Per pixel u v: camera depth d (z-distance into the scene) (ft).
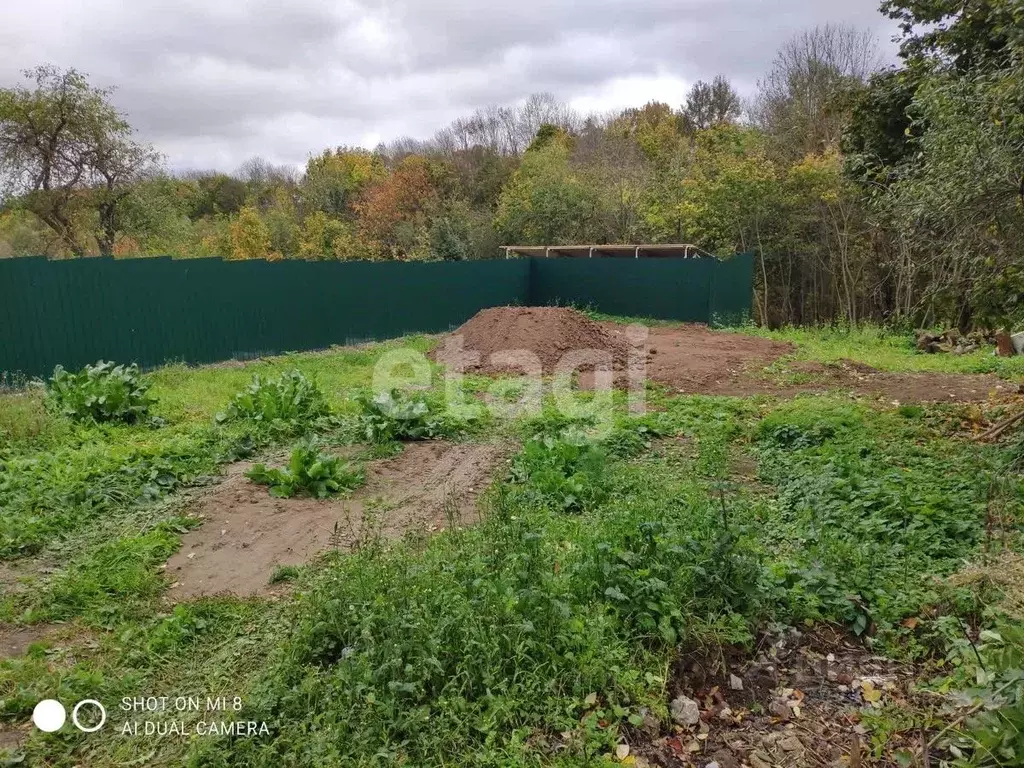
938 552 15.21
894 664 12.19
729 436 25.77
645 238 89.76
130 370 28.25
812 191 66.23
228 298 44.04
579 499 18.95
